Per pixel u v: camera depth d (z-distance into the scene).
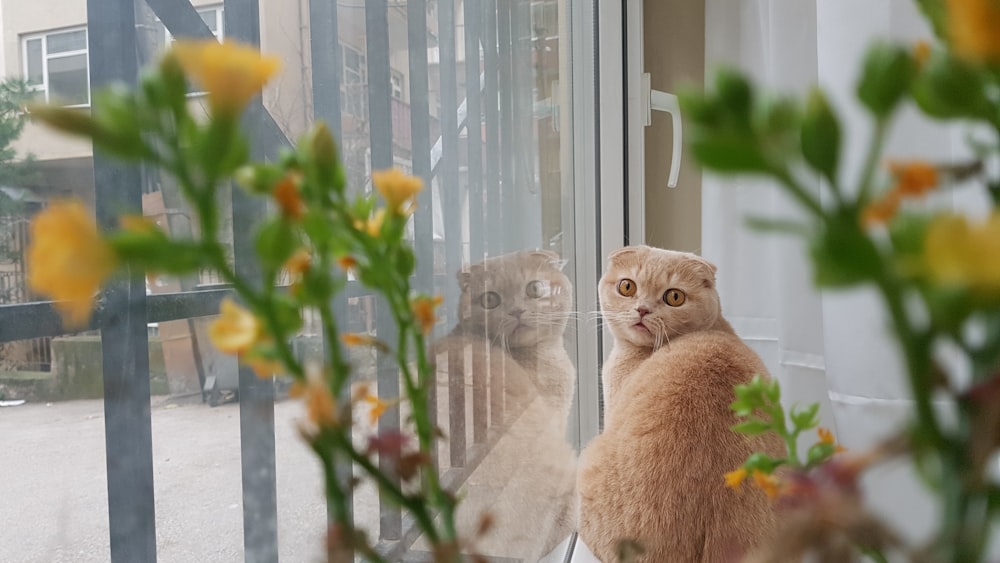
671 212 1.40
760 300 1.23
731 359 0.69
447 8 0.66
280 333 0.14
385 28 0.52
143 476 0.28
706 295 0.83
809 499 0.13
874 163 0.12
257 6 0.36
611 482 0.66
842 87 0.75
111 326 0.26
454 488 0.58
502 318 0.76
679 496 0.59
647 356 0.82
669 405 0.65
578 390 1.13
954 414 0.12
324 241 0.16
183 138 0.12
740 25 1.28
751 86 0.11
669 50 1.39
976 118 0.13
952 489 0.12
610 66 1.25
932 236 0.10
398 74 0.54
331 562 0.15
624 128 1.29
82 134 0.12
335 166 0.16
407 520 0.38
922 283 0.11
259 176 0.15
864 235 0.10
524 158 0.94
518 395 0.77
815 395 1.02
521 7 0.94
